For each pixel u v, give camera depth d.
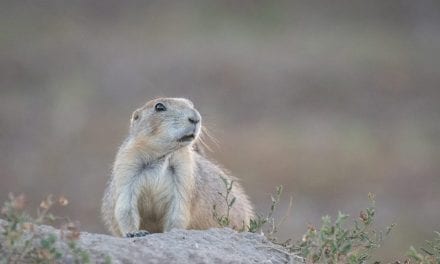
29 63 60.84
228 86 55.06
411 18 72.94
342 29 69.88
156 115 15.12
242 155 40.53
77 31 68.38
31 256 10.96
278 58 60.62
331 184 37.44
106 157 42.72
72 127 47.66
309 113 50.78
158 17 72.00
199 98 53.66
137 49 64.12
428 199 36.50
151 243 12.03
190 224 15.51
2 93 55.69
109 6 73.69
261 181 37.62
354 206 35.88
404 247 29.83
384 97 54.00
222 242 12.54
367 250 12.91
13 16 70.75
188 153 15.21
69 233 11.40
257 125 47.75
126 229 15.01
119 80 57.41
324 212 35.12
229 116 49.97
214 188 15.73
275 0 74.19
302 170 38.97
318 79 56.06
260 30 69.31
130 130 15.68
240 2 74.00
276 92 53.94
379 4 74.75
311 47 64.44
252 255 12.33
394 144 45.00
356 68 58.69
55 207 35.47
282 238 29.89
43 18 70.75
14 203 10.77
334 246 12.08
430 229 32.47
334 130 47.12
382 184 38.09
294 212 34.62
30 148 44.59
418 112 51.81
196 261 11.68
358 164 40.28
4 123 48.56
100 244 11.66
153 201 15.29
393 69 59.50
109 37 67.44
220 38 67.12
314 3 74.81
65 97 53.75
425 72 59.06
